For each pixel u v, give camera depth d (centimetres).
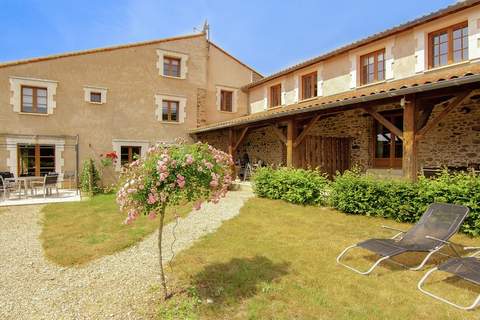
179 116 1587
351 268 391
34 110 1305
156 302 321
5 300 330
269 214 705
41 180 1211
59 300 329
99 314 301
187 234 570
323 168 1027
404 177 619
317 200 779
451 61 845
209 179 329
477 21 775
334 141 1064
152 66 1523
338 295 321
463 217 401
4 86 1243
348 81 1118
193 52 1625
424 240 402
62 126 1338
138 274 393
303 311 291
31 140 1282
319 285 344
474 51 780
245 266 402
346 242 496
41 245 517
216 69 1697
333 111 786
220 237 537
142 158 338
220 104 1708
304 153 992
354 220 626
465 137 817
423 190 560
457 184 527
